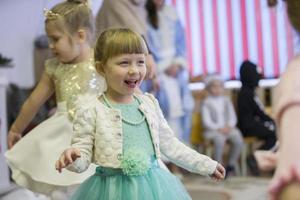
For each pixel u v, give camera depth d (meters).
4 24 4.09
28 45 4.11
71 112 1.69
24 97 3.57
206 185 3.58
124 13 2.82
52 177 1.63
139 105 1.46
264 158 0.83
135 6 3.16
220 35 5.05
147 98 1.53
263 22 4.92
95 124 1.38
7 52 4.09
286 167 0.70
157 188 1.37
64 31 1.71
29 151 1.71
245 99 4.20
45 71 1.81
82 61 1.75
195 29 5.09
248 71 4.24
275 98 0.80
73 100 1.70
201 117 4.25
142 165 1.36
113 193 1.34
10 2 4.07
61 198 1.67
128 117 1.42
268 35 4.91
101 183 1.38
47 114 3.02
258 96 4.69
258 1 4.92
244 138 4.13
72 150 1.26
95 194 1.37
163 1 3.86
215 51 5.07
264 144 4.04
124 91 1.41
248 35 4.98
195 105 4.37
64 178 1.62
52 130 1.70
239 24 5.00
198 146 4.26
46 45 4.02
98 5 2.63
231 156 4.04
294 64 0.81
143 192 1.35
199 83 4.73
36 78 4.10
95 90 1.71
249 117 4.16
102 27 2.64
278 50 4.86
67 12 1.71
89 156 1.36
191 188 3.46
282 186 0.70
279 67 4.87
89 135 1.38
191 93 4.29
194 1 5.06
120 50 1.38
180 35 4.03
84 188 1.42
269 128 4.08
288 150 0.71
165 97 3.78
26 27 4.10
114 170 1.38
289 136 0.72
